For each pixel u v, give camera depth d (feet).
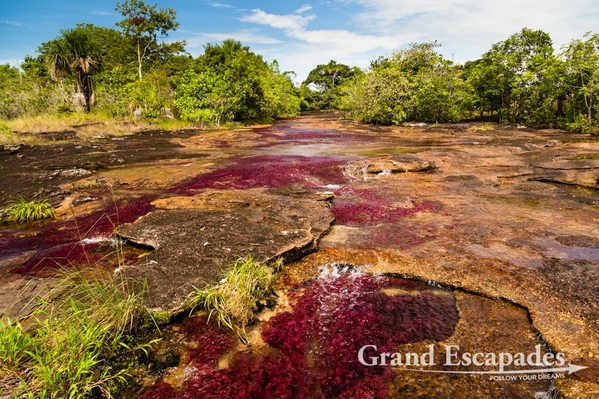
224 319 11.66
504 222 19.85
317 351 10.73
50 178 30.07
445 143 50.75
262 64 120.67
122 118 71.46
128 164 36.32
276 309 12.72
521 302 12.53
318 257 16.25
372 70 91.66
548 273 14.20
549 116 70.90
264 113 98.99
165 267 14.14
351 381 9.61
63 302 11.58
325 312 12.52
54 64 74.38
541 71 69.21
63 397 8.38
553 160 34.65
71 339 9.24
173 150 45.27
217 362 10.25
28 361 9.15
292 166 33.83
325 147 47.88
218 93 77.05
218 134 63.41
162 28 112.68
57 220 21.15
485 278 14.06
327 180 30.48
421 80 83.25
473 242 17.31
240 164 35.63
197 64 88.99
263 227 17.97
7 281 14.08
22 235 19.07
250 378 9.71
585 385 8.93
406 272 14.75
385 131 69.72
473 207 22.67
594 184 27.22
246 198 23.62
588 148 42.11
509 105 80.79
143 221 18.97
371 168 33.12
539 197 24.81
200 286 12.90
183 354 10.50
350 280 14.49
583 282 13.47
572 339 10.58
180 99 77.05
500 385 9.27
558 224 19.48
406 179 30.37
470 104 85.61
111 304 10.93
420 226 19.57
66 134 55.52
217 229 17.67
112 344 10.08
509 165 34.12
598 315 11.53
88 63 75.87
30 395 7.80
